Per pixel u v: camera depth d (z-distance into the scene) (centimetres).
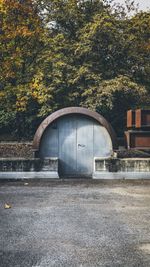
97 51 2264
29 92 2203
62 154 1599
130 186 1332
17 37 2355
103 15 2255
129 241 728
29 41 2386
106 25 2184
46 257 645
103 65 2277
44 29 2431
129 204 1048
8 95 2330
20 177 1499
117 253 664
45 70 2239
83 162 1602
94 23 2202
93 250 679
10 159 1505
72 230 799
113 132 1594
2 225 838
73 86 2184
